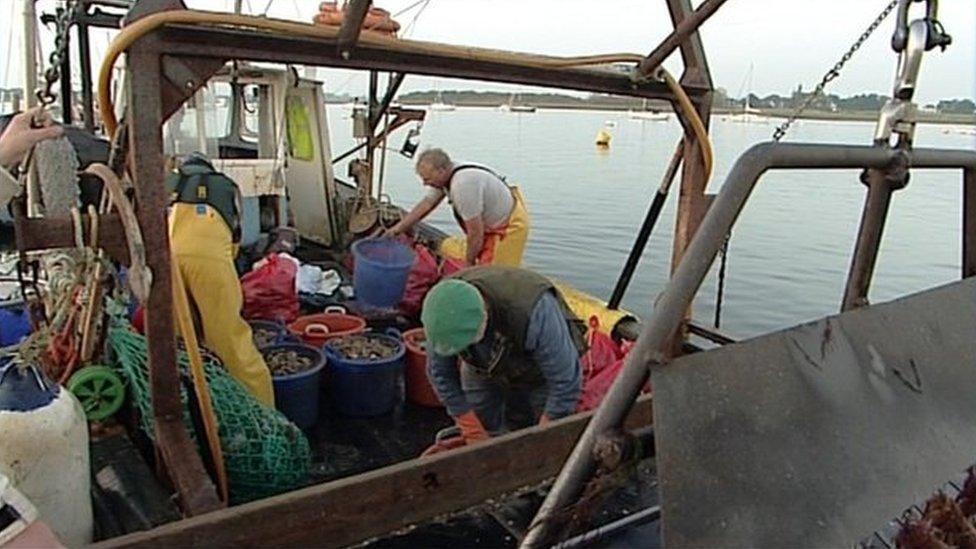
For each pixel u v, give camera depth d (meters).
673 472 1.03
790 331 1.27
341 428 2.93
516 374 2.44
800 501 1.14
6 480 1.23
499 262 4.30
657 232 12.58
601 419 1.08
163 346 1.91
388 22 3.40
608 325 3.56
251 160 5.08
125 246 1.87
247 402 2.23
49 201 2.06
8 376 1.70
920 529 1.63
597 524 1.95
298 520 1.75
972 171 1.70
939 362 1.49
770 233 12.84
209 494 1.84
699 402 1.09
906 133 1.46
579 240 11.85
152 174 1.82
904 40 1.44
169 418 1.97
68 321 2.27
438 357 2.45
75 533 1.73
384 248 4.16
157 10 1.76
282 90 5.23
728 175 1.18
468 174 4.16
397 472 1.89
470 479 2.02
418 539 1.92
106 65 1.78
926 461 1.34
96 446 2.16
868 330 1.40
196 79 1.83
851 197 17.52
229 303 2.51
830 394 1.27
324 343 3.29
